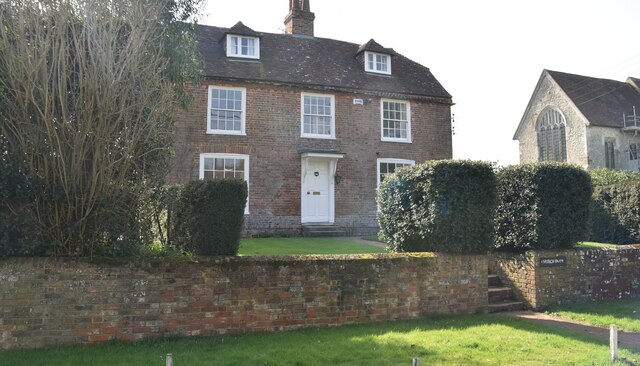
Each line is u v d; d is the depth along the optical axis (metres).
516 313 8.73
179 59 9.41
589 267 9.76
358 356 5.77
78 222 6.37
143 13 6.69
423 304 8.07
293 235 17.69
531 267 9.17
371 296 7.68
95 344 6.27
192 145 16.75
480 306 8.57
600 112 35.62
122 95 6.34
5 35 5.83
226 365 5.37
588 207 9.91
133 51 6.37
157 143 7.18
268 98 17.94
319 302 7.34
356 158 18.89
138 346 6.16
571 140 36.19
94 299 6.38
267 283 7.09
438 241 8.44
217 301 6.83
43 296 6.21
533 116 40.16
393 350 6.03
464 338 6.65
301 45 20.64
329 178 18.55
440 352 6.00
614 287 10.02
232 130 17.42
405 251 9.09
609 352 6.04
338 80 19.22
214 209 7.19
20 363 5.41
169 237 7.91
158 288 6.62
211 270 6.84
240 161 17.41
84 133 6.13
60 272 6.30
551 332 7.12
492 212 8.76
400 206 9.12
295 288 7.22
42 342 6.16
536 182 9.50
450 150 20.41
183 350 5.97
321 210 18.33
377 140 19.30
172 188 8.05
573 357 5.87
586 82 38.62
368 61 20.48
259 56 18.80
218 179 7.34
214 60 18.00
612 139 35.47
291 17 21.94
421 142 20.00
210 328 6.77
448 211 8.41
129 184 6.89
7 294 6.09
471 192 8.55
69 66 6.30
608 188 12.78
